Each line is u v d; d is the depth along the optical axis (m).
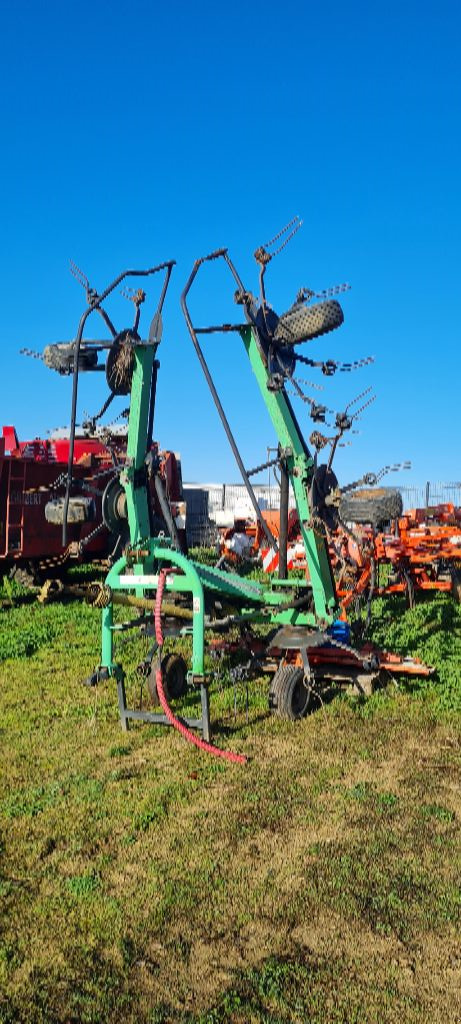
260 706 8.02
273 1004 3.45
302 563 12.92
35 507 15.62
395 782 6.05
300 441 8.09
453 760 6.55
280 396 7.88
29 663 10.27
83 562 18.33
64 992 3.54
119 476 8.20
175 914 4.16
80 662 10.23
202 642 6.84
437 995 3.50
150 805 5.55
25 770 6.30
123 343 8.05
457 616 13.41
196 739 6.77
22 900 4.31
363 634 10.73
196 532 33.69
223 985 3.58
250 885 4.46
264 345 7.91
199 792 5.84
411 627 12.26
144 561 7.48
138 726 7.45
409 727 7.43
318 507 8.13
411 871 4.61
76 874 4.60
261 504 28.95
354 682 8.54
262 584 8.99
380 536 13.63
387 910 4.18
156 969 3.70
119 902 4.29
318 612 8.33
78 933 4.00
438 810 5.48
